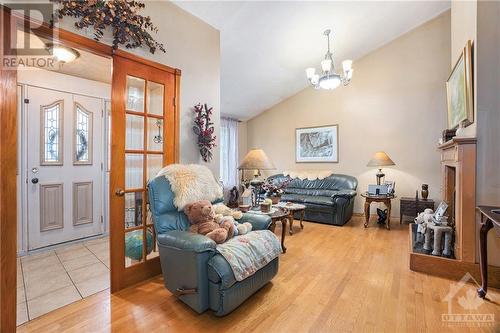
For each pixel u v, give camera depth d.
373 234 3.85
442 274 2.42
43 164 3.13
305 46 4.24
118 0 2.12
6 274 1.61
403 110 4.73
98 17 2.01
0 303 1.58
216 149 3.17
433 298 2.03
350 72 3.54
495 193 2.22
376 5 3.68
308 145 5.80
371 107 5.03
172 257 1.94
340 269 2.59
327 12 3.57
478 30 2.29
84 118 3.51
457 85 2.95
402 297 2.04
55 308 1.90
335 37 4.20
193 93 2.88
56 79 3.23
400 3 3.77
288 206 3.76
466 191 2.32
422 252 2.61
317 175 5.36
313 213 4.60
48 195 3.17
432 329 1.66
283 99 6.09
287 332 1.63
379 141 4.97
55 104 3.23
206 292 1.79
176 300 2.02
